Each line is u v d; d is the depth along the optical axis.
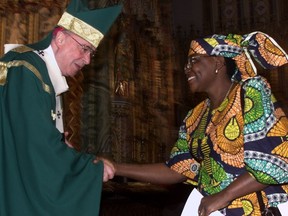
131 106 7.44
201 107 2.61
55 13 4.80
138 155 7.68
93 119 6.07
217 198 2.16
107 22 2.61
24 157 2.25
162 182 2.74
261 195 2.24
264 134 2.14
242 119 2.24
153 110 8.55
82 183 2.34
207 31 12.39
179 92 10.81
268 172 2.11
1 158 2.29
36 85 2.35
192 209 2.30
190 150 2.52
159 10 9.30
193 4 12.62
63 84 2.54
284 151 2.13
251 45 2.32
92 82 6.14
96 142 6.07
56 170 2.25
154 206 5.98
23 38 4.68
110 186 5.31
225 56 2.36
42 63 2.45
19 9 4.68
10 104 2.31
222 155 2.28
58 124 2.63
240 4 12.23
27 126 2.26
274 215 2.23
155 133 8.48
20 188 2.25
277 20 11.75
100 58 6.29
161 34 9.15
